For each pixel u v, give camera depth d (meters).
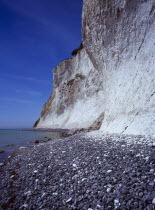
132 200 3.16
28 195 4.57
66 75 45.19
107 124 14.64
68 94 42.12
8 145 18.03
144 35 11.09
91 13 16.12
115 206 3.13
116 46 13.88
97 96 29.25
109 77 15.54
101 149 7.39
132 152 5.88
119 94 13.00
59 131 34.88
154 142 6.62
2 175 7.02
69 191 4.18
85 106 31.53
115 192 3.53
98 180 4.31
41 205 3.86
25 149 13.95
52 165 6.58
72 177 4.98
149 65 10.20
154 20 10.34
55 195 4.18
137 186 3.54
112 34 14.10
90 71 32.34
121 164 4.98
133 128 9.52
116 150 6.66
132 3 11.79
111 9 13.52
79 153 7.53
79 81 37.28
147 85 9.87
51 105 52.19
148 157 4.99
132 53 12.20
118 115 12.35
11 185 5.66
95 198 3.55
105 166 5.09
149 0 10.70
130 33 12.22
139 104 9.98
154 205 2.89
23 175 6.32
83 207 3.38
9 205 4.38
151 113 8.72
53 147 10.99
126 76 12.55
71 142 11.72
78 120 31.39
